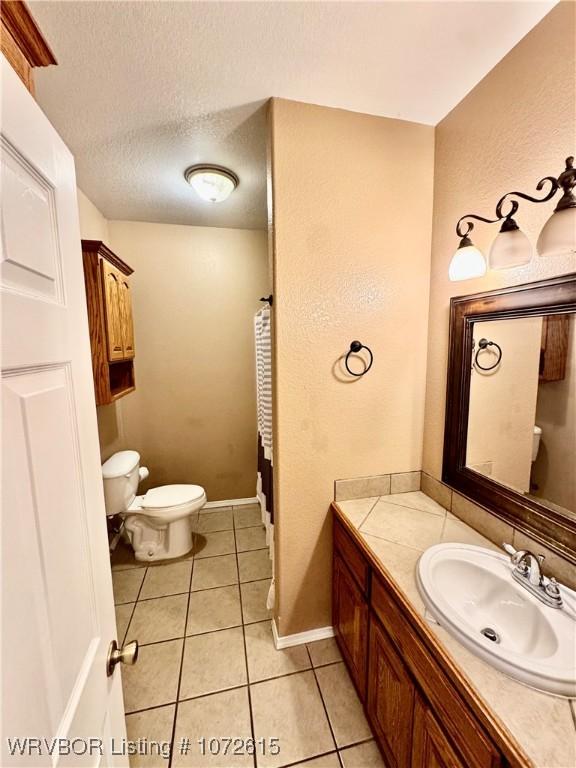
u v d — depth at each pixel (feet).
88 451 2.29
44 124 1.87
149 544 7.63
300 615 5.34
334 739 4.06
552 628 2.74
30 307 1.64
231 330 9.53
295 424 4.90
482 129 4.06
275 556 5.34
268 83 4.04
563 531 3.21
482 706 2.23
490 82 3.91
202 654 5.21
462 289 4.54
